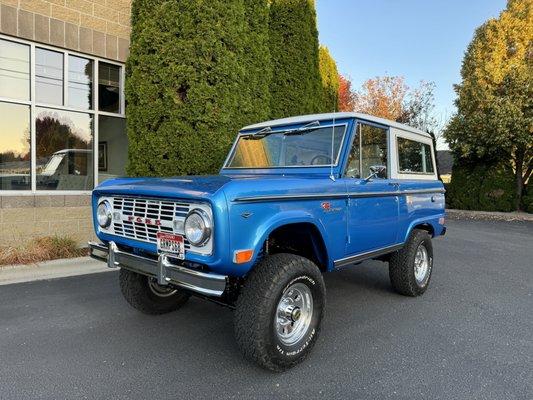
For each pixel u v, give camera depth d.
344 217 3.77
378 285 5.75
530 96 16.33
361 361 3.43
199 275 2.85
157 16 6.54
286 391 2.96
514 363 3.42
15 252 6.13
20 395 2.86
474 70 18.56
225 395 2.89
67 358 3.41
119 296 5.02
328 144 4.06
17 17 6.87
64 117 7.67
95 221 3.85
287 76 9.97
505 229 12.46
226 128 6.79
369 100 30.44
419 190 5.11
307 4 10.22
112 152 8.39
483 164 18.12
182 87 6.65
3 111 6.94
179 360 3.41
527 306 4.91
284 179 3.32
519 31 17.55
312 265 3.32
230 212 2.81
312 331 3.37
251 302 3.00
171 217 3.08
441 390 2.99
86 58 7.88
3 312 4.41
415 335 3.99
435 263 7.36
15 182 7.11
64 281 5.61
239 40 6.90
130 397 2.85
